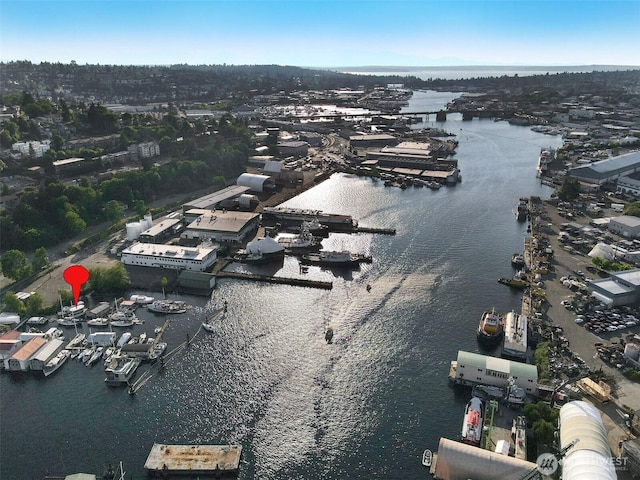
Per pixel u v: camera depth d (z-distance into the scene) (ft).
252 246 640.58
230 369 419.13
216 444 342.03
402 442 343.05
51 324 487.20
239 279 586.86
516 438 333.42
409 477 315.99
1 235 648.38
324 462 328.29
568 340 448.65
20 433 352.69
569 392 376.68
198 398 385.91
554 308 506.48
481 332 457.27
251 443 343.87
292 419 364.58
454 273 594.24
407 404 377.91
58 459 331.16
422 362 426.51
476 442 334.65
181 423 361.30
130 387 394.73
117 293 549.54
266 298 538.47
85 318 498.28
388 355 436.35
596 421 320.29
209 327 474.90
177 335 468.75
